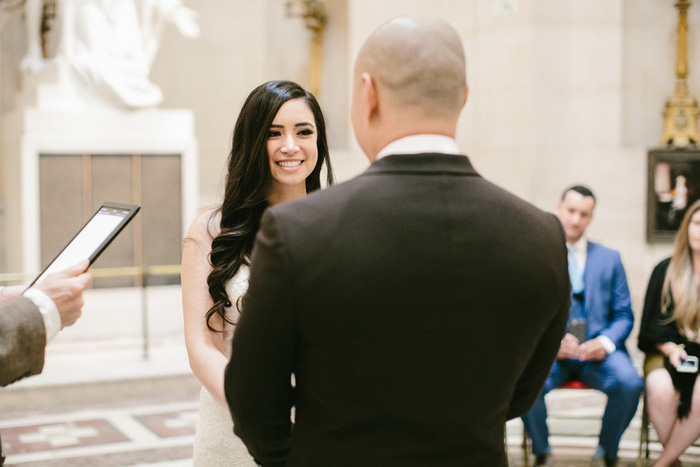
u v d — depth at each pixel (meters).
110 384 6.30
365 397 1.47
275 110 2.41
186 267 2.38
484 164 8.66
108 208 1.96
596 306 4.57
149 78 10.02
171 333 8.12
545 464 4.36
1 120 9.40
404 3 9.15
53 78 7.84
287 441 1.62
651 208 8.29
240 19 10.08
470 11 8.73
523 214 1.56
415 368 1.46
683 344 4.24
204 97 10.19
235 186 2.42
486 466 1.54
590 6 8.39
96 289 7.90
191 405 6.08
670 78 8.62
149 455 4.88
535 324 1.53
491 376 1.51
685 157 8.21
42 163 7.62
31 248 7.57
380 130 1.56
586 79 8.41
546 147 8.34
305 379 1.51
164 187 8.11
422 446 1.49
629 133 8.57
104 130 7.86
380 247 1.44
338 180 9.77
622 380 4.25
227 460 2.39
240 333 1.49
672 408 4.11
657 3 8.57
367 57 1.54
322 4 10.01
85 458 4.81
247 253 2.37
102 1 7.99
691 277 4.26
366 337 1.44
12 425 5.53
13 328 1.56
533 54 8.24
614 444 4.33
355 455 1.49
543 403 4.34
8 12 8.59
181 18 8.15
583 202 4.60
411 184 1.50
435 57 1.50
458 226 1.48
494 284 1.47
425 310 1.45
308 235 1.44
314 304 1.42
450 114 1.54
